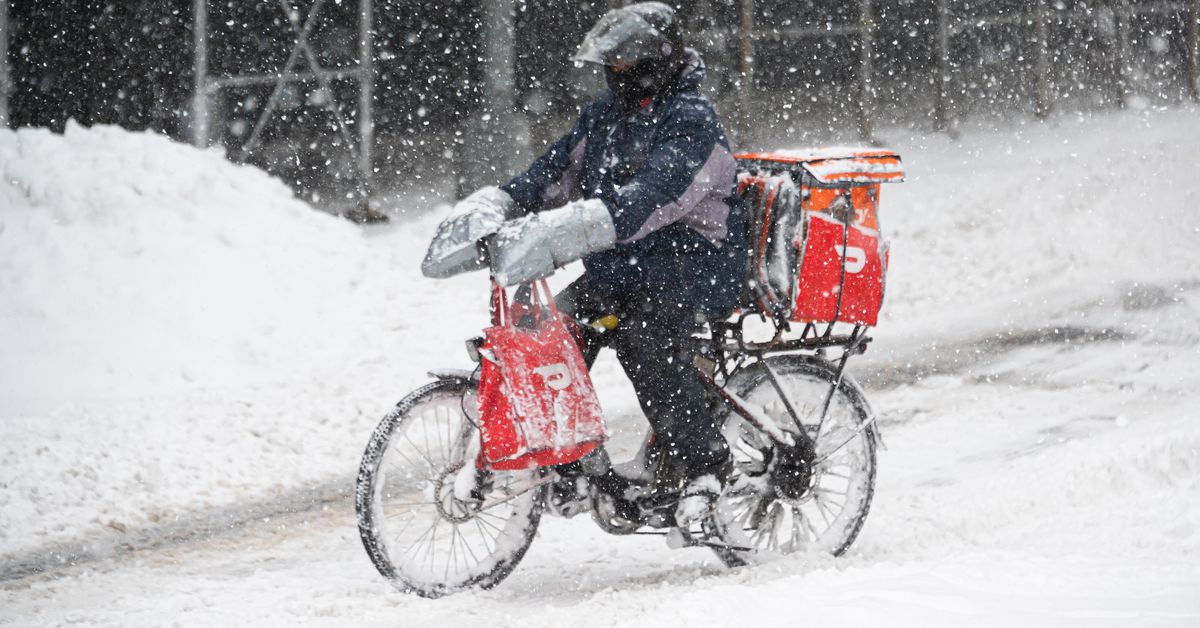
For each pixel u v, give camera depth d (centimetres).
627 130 1561
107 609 1644
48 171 3584
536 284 1556
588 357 1585
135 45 5966
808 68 7231
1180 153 5597
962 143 6272
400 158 5869
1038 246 4234
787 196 1611
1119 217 4522
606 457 1600
